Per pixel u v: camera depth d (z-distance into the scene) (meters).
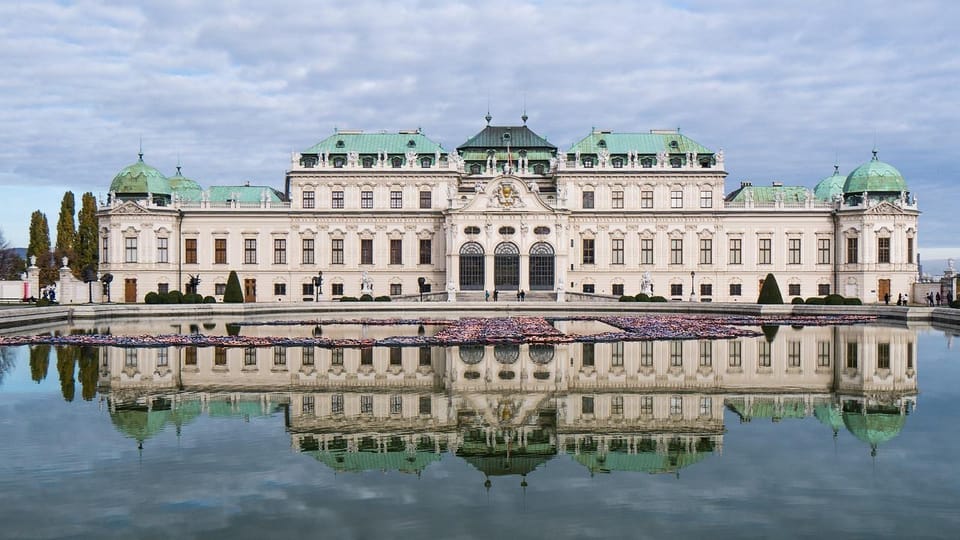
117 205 132.75
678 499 24.11
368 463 27.83
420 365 49.53
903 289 133.12
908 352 56.59
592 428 32.66
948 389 41.28
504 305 110.12
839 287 136.75
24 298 121.56
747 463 27.66
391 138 142.88
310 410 36.03
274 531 21.58
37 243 174.75
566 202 136.62
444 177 138.50
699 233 137.62
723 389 41.12
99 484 25.41
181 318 95.25
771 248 137.88
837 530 21.59
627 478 26.16
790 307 99.81
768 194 145.38
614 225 137.38
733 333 68.00
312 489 25.08
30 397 39.03
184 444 30.09
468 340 61.31
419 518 22.59
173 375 45.81
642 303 109.25
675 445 30.05
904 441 30.45
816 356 54.12
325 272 138.38
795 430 32.28
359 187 138.38
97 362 51.28
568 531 21.61
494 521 22.38
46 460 27.91
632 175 137.00
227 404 37.31
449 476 26.41
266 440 30.75
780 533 21.41
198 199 142.75
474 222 132.75
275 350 57.53
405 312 108.25
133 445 29.89
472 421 33.88
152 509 23.22
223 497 24.27
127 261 133.50
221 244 138.50
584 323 85.50
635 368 48.25
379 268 138.25
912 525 21.91
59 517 22.55
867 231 132.75
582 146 140.75
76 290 123.88
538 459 28.31
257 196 145.38
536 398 38.66
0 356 54.09
